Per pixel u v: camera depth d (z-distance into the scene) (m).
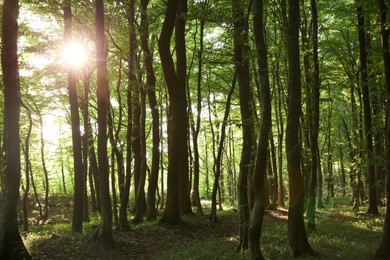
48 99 22.19
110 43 19.50
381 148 20.66
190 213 19.09
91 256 11.13
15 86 9.75
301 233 10.36
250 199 11.27
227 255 10.55
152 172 18.28
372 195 19.55
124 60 17.62
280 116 23.12
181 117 16.95
